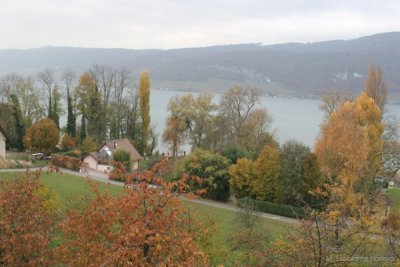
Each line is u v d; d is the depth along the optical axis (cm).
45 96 9275
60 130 8725
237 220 3203
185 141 8469
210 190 5519
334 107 7019
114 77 9188
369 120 5419
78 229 1509
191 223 1909
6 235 1430
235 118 8138
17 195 1516
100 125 8731
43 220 1550
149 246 1388
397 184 5934
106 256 1338
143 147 8762
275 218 4734
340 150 4359
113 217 1491
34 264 1407
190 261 1360
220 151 7019
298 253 1539
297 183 4869
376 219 1734
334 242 1541
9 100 8731
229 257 2344
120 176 1661
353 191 3728
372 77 6394
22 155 7219
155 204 1483
